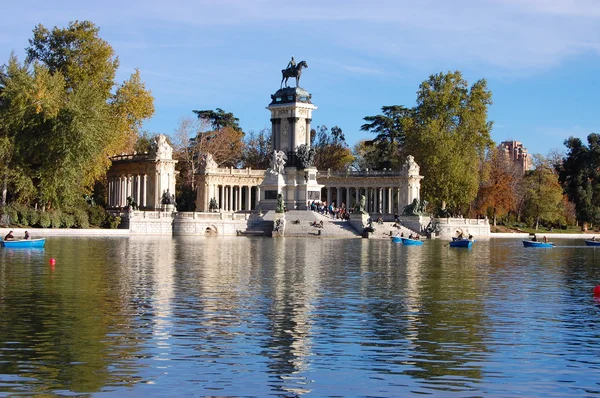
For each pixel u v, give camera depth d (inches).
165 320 1784.0
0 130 5270.7
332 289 2380.7
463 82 7677.2
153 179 7047.2
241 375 1331.2
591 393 1256.8
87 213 5890.8
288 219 6545.3
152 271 2815.0
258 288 2364.7
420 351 1515.7
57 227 5575.8
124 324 1728.6
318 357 1459.2
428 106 7652.6
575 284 2655.0
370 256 3897.6
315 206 6894.7
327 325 1759.4
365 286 2480.3
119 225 6072.8
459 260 3764.8
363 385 1283.2
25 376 1305.4
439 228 6988.2
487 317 1898.4
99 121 5502.0
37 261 3125.0
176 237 5792.3
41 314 1833.2
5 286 2308.1
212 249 4197.8
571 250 5027.1
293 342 1578.5
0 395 1203.9
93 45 6195.9
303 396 1225.4
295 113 7391.7
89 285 2358.5
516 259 3939.5
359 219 6461.6
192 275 2704.2
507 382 1309.1
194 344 1545.3
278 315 1875.0
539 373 1364.4
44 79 5319.9
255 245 4734.3
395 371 1368.1
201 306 1987.0
